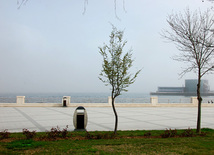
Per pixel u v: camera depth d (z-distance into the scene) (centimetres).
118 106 2706
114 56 885
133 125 1242
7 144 689
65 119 1453
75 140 773
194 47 942
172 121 1439
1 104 2447
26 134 812
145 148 662
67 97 2573
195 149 656
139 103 2778
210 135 914
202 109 2541
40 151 612
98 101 2769
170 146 690
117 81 891
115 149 646
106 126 1189
